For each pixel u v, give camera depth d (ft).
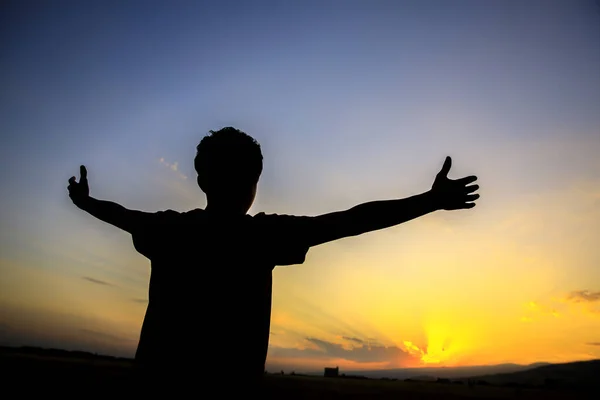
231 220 3.74
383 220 3.60
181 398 3.11
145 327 3.46
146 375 3.24
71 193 4.44
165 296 3.50
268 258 3.59
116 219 4.04
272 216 3.80
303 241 3.59
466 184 3.74
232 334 3.32
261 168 4.12
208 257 3.55
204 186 4.00
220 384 3.17
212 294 3.42
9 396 10.77
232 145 3.99
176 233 3.72
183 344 3.27
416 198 3.70
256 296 3.49
